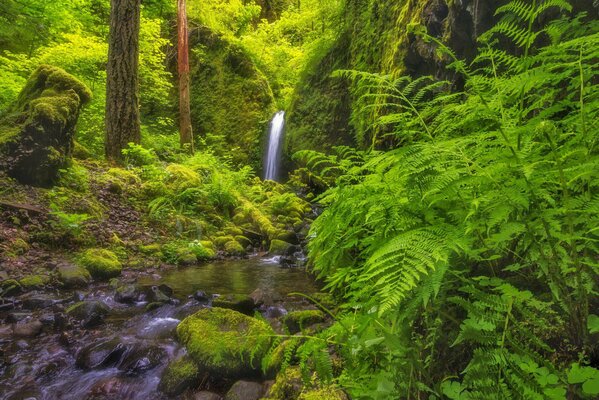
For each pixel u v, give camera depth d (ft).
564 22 5.27
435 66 19.06
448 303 4.91
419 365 4.34
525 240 4.30
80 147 31.30
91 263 18.42
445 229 4.13
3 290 15.29
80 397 10.02
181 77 45.88
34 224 19.94
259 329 10.46
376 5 29.53
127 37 32.42
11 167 21.62
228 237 26.61
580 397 3.64
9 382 10.49
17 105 25.67
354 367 5.12
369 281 5.04
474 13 15.55
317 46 43.16
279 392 7.48
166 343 11.89
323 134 38.42
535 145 4.70
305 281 19.03
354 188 5.22
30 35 39.04
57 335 12.78
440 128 5.98
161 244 23.58
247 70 57.00
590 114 4.57
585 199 3.84
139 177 30.32
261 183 42.88
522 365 3.61
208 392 9.42
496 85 5.00
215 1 65.36
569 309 4.05
